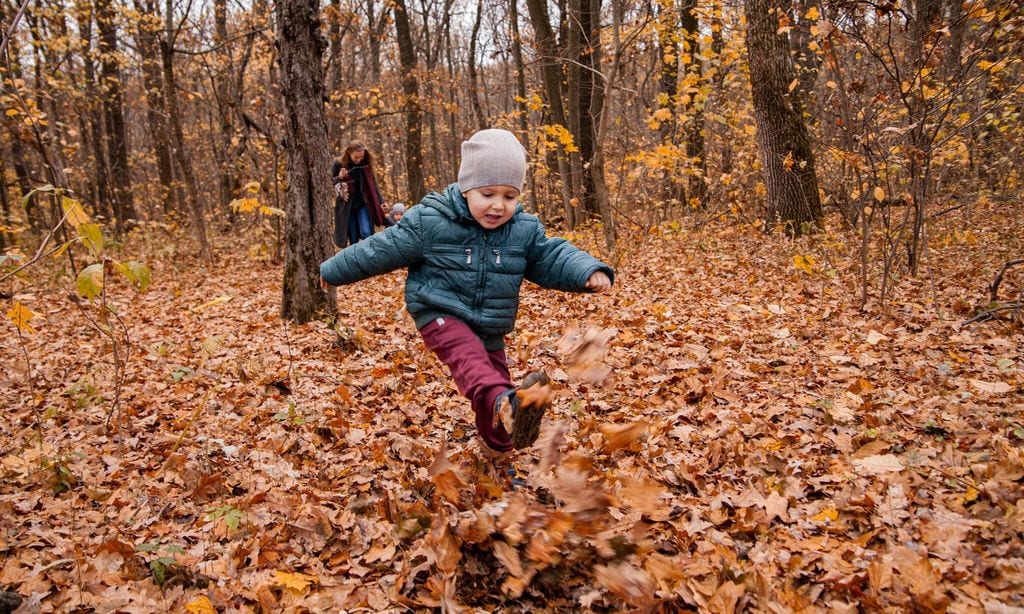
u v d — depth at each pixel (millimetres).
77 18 13656
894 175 6902
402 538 2557
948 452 2998
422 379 4746
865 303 5801
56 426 4047
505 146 2717
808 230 9266
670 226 8961
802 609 2115
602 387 4352
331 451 3666
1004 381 3902
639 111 12719
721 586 2205
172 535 2764
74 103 14641
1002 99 6082
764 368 4484
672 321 5828
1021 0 4719
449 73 21953
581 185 11367
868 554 2361
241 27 14172
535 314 6539
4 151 14766
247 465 3449
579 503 2094
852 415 3588
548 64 13133
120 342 6172
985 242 7945
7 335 6590
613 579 1971
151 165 25703
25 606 2195
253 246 11406
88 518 2900
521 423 2318
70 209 3020
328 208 6203
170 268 10719
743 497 2832
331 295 6344
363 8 15406
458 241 2797
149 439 3852
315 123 5984
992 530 2426
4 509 2895
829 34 5230
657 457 3299
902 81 5645
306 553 2631
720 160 11133
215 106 18250
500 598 2229
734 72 11062
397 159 25703
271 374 4871
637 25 9273
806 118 9953
